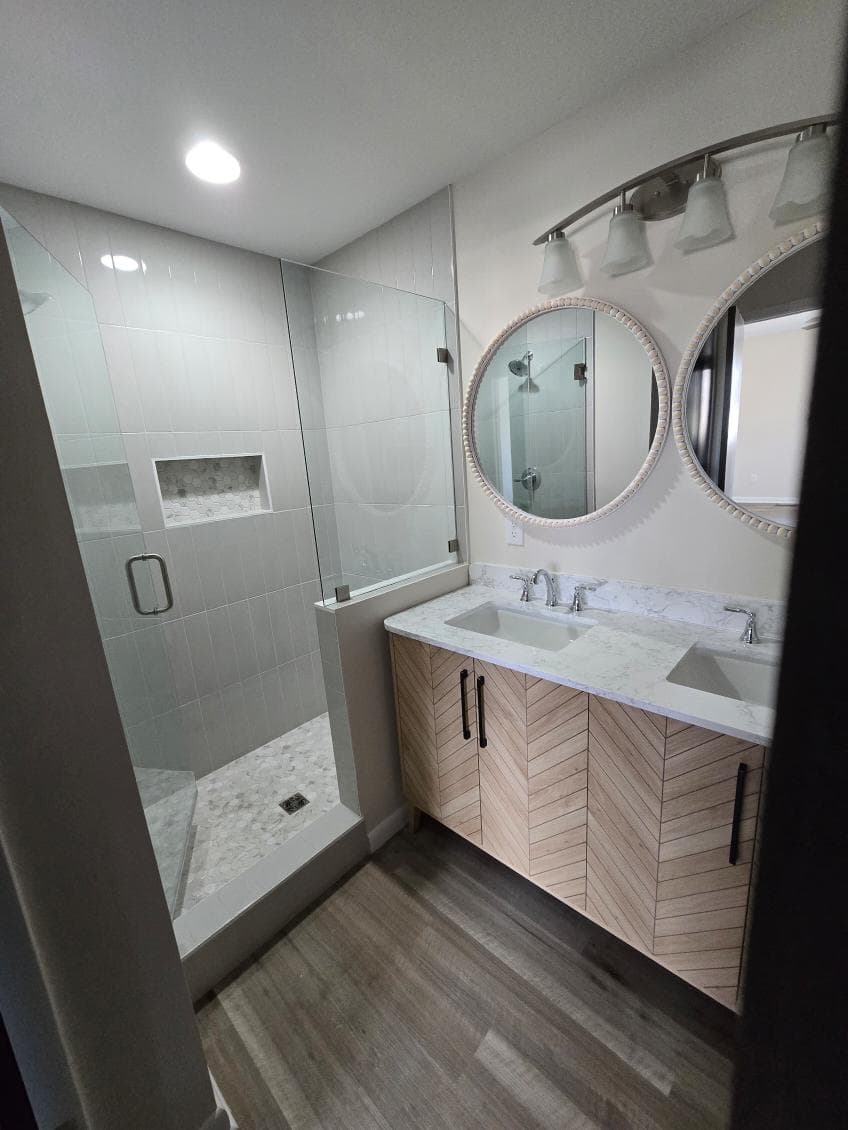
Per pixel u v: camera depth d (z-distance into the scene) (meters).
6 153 1.35
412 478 1.92
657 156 1.27
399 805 1.83
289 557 2.42
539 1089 1.05
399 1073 1.09
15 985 0.68
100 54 1.06
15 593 0.67
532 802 1.37
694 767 1.02
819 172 1.04
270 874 1.48
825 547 0.20
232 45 1.07
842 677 0.20
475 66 1.19
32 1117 0.62
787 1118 0.24
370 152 1.50
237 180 1.58
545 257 1.47
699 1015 1.16
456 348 1.84
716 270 1.23
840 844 0.21
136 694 1.56
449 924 1.43
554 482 1.67
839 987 0.22
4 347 0.65
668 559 1.46
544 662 1.28
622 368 1.44
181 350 1.96
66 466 1.29
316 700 2.61
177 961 0.89
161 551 1.96
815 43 1.03
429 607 1.79
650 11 1.07
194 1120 0.93
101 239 1.72
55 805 0.72
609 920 1.26
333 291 1.73
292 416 2.38
